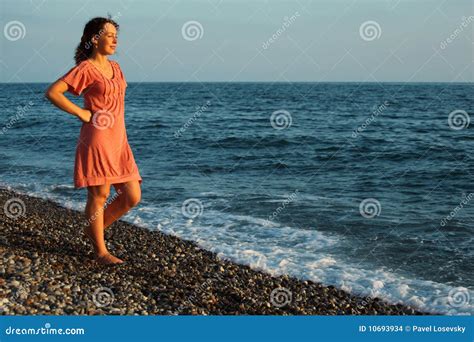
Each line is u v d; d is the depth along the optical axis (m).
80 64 5.43
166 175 14.55
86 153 5.60
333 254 7.66
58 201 11.08
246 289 6.03
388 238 8.46
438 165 16.67
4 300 4.63
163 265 6.50
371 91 85.38
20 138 22.81
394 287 6.39
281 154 19.22
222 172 15.25
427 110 39.78
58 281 5.23
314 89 101.44
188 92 86.69
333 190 12.59
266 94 75.81
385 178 14.38
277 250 7.80
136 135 23.97
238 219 9.65
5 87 117.75
